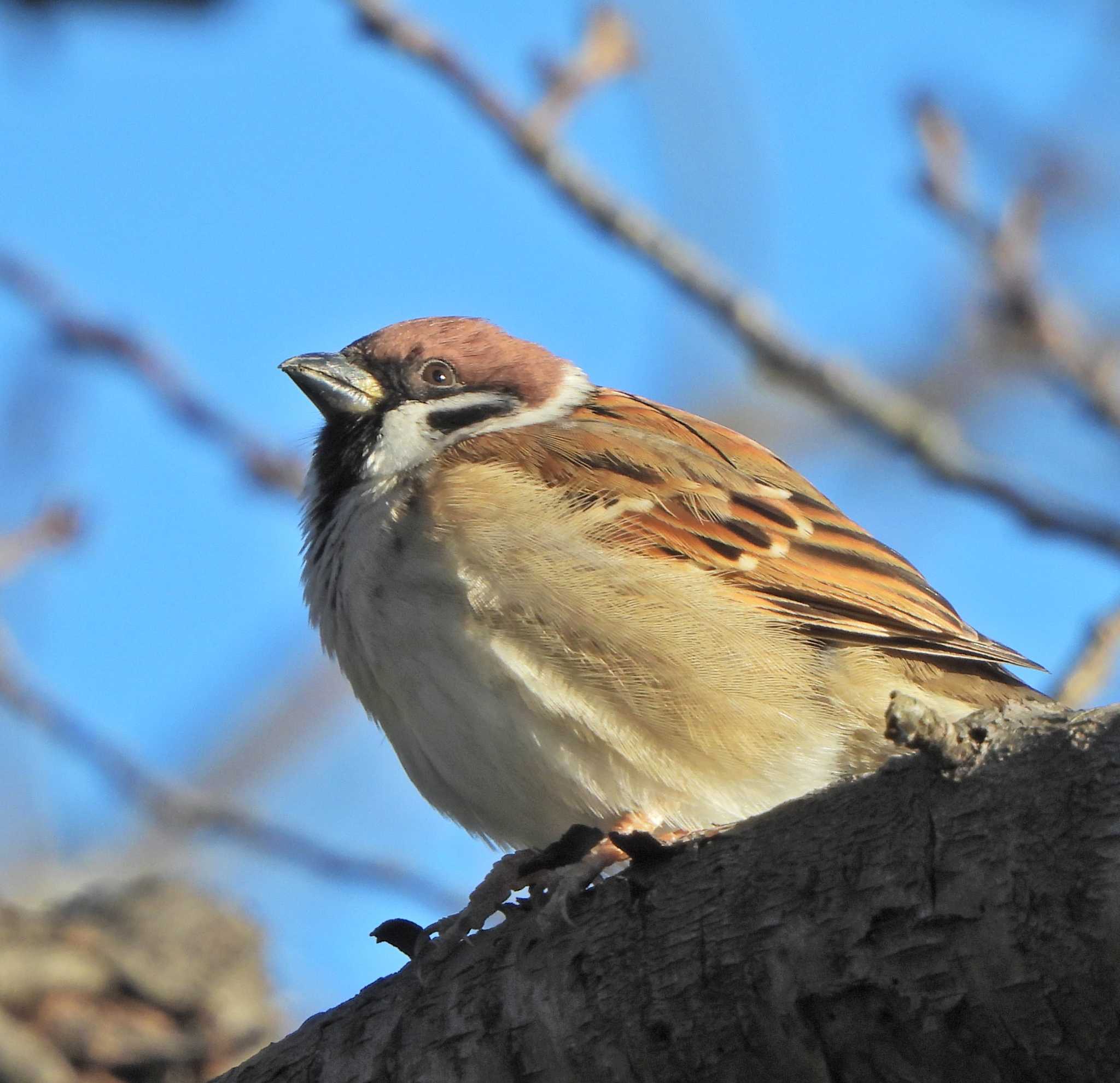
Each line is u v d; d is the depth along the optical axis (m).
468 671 9.05
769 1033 5.84
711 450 10.27
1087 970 5.19
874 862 5.67
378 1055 6.88
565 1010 6.36
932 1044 5.50
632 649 9.09
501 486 9.41
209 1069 10.91
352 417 10.55
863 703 9.35
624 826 9.01
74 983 10.83
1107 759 5.31
